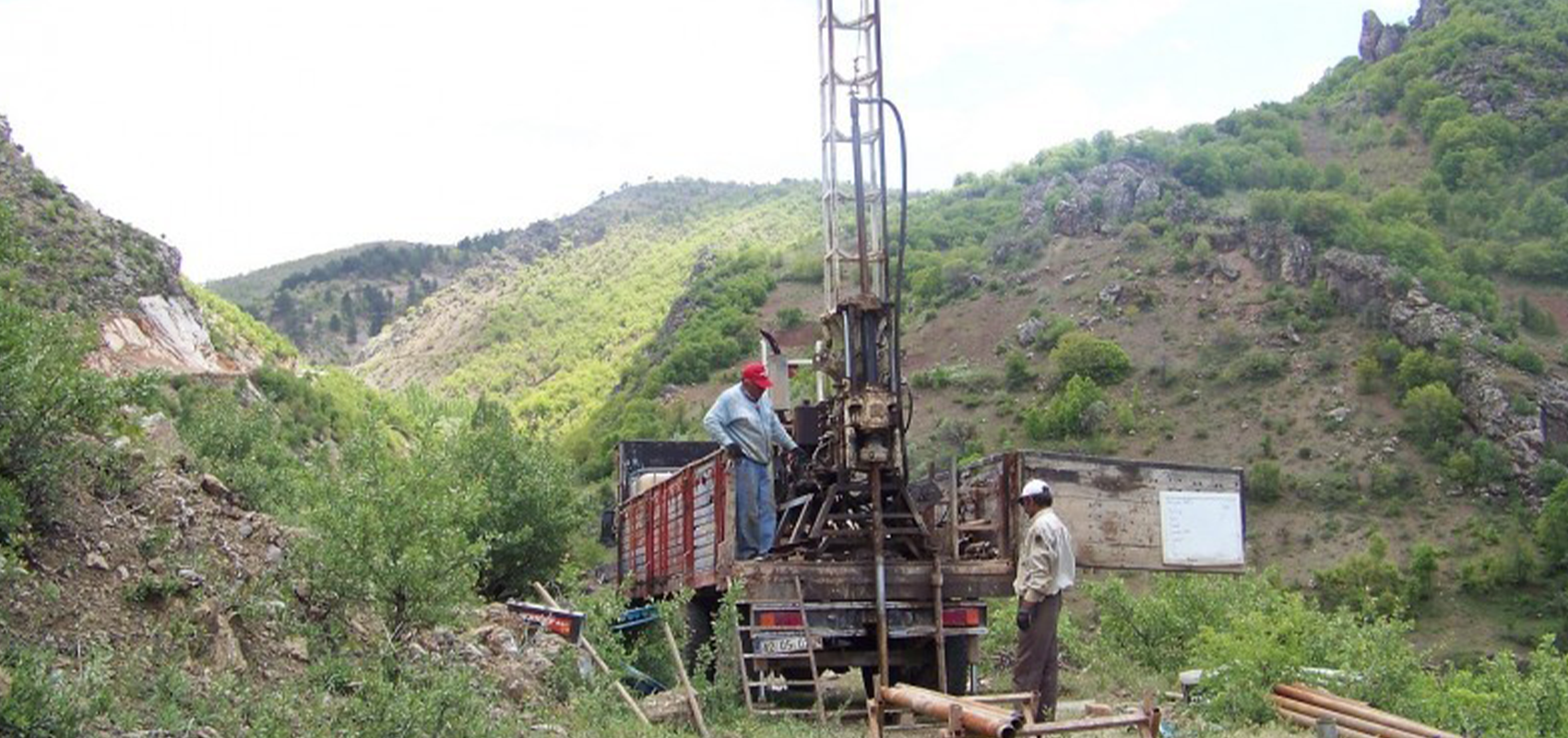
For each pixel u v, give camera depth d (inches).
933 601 478.3
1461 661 2578.7
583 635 470.0
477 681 360.2
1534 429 3376.0
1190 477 521.7
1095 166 5433.1
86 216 2736.2
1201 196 4963.1
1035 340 4151.1
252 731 283.3
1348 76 6555.1
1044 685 392.8
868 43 528.4
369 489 384.5
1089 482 506.3
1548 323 4015.8
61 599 308.0
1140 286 4288.9
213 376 2246.6
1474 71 5748.0
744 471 491.2
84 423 358.9
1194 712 474.6
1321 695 448.1
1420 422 3472.0
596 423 3848.4
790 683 458.0
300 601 370.0
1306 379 3754.9
